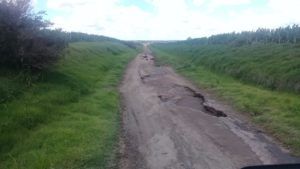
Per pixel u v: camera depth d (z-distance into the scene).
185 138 10.15
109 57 38.56
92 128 10.88
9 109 11.22
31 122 10.95
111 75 25.08
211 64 28.30
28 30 15.33
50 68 17.72
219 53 31.77
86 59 28.00
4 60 14.71
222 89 17.84
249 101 14.60
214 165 8.01
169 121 12.19
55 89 14.93
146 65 34.50
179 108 14.33
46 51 16.06
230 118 12.54
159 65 34.28
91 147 9.15
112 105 14.86
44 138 9.88
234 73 22.12
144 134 10.77
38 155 8.62
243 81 20.27
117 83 21.92
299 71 16.73
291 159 8.30
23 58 14.98
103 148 9.29
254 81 19.14
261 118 12.03
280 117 11.88
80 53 28.84
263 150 8.97
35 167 7.97
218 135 10.36
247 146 9.31
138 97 17.14
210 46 43.34
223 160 8.30
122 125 11.94
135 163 8.40
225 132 10.69
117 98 16.77
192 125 11.58
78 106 13.73
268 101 14.25
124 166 8.23
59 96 14.11
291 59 19.75
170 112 13.59
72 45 31.84
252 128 11.16
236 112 13.47
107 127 11.30
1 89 12.24
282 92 15.92
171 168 7.97
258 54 24.50
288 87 15.94
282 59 20.39
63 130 10.43
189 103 15.40
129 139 10.34
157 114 13.34
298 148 9.05
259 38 34.12
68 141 9.55
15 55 14.74
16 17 14.96
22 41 14.96
